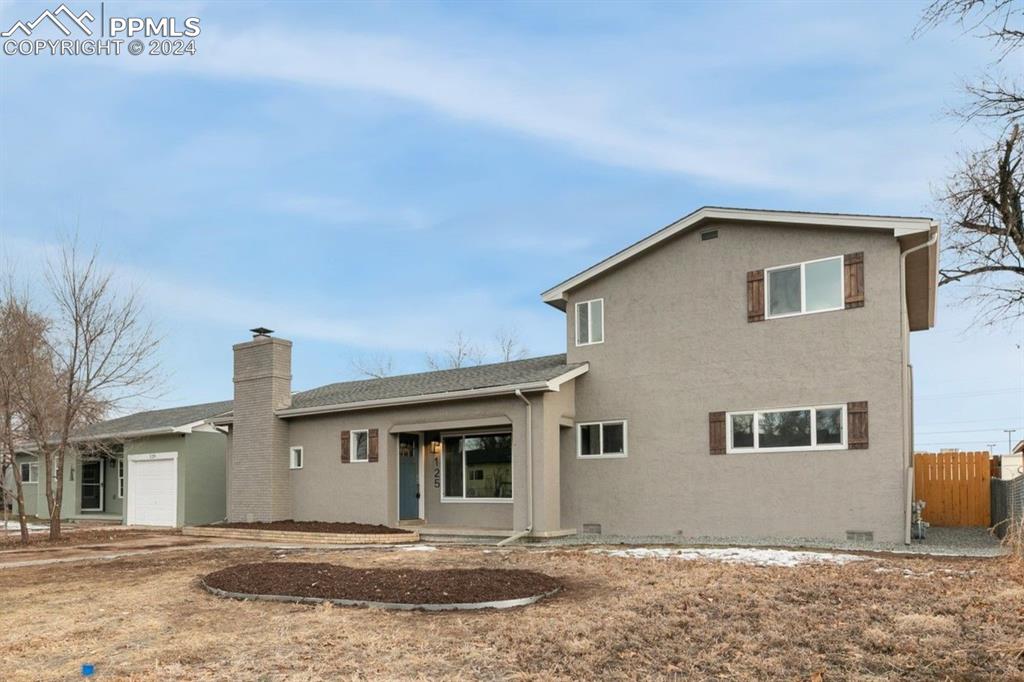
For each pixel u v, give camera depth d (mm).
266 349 20234
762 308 14156
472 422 16484
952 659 5398
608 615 6977
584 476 16141
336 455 18969
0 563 12828
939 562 9617
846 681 5043
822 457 13172
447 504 17969
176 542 16516
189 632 6848
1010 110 15023
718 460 14375
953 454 16688
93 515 27484
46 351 18812
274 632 6711
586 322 16688
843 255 13328
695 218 14891
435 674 5410
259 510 19766
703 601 7391
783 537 13398
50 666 5848
